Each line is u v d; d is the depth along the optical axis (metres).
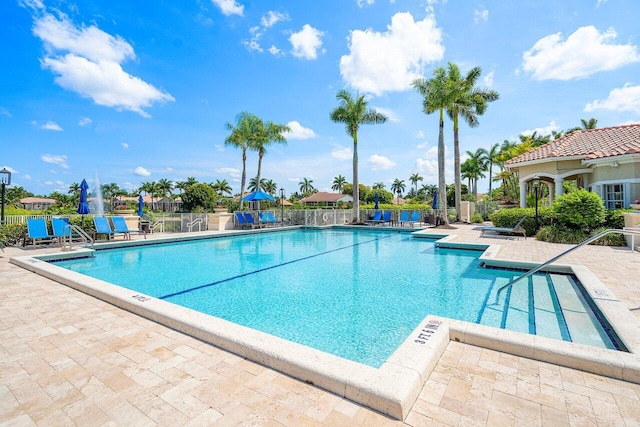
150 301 4.26
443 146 18.77
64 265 8.86
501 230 12.80
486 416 2.07
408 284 6.67
